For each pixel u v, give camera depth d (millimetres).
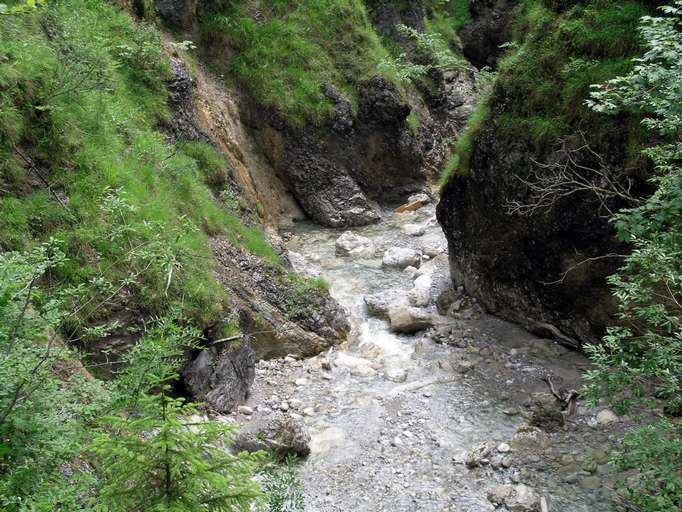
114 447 3406
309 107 17547
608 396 6211
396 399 9625
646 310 6062
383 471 8039
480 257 12109
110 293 8031
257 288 11164
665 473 5480
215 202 12477
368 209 17938
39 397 4117
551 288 10789
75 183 8719
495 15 26234
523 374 10164
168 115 13172
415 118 20609
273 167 17812
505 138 11109
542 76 10711
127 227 7969
